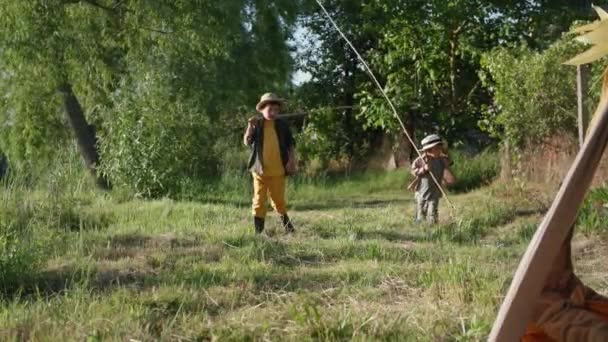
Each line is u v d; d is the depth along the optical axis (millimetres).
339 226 11984
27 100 17875
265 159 11328
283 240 10617
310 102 23656
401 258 9492
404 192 19219
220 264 8977
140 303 7070
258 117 11438
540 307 3775
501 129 17172
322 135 23156
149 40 18250
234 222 12664
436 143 12469
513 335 3312
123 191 16312
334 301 7234
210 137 19828
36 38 17359
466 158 19625
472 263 8766
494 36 19312
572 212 3369
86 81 18141
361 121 22953
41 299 7207
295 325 6387
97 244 10109
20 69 17672
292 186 18891
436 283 7512
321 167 23250
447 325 6414
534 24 19234
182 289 7578
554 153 15094
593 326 3648
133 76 17594
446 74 19953
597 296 3865
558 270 3842
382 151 22344
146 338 6172
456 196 16875
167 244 10344
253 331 6258
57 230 10602
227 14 18375
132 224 12258
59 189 13383
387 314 6656
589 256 9648
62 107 18219
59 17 17625
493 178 18250
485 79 16250
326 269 8719
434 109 20078
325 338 6160
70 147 18250
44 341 6117
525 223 12273
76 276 8250
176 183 16484
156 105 17016
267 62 20531
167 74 17766
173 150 16531
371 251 9570
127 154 16359
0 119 18250
